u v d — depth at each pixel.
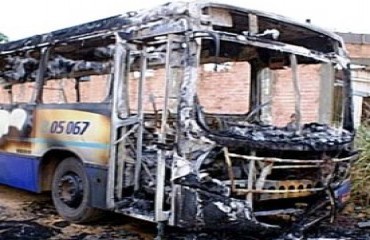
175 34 5.40
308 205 6.02
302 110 7.09
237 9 5.66
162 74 6.97
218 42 5.23
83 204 6.71
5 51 8.20
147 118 7.02
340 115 6.66
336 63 6.67
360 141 8.30
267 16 5.92
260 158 5.36
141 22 5.80
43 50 7.40
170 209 5.44
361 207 7.94
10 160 7.97
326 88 6.80
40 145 7.30
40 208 7.87
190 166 5.21
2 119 8.20
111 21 6.29
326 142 5.86
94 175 6.41
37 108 7.42
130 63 6.18
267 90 7.63
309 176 5.88
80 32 6.73
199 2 5.37
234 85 8.44
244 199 5.37
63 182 7.06
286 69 7.30
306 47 6.68
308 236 6.07
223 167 5.31
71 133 6.77
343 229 6.65
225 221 5.23
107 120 6.19
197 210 5.17
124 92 6.15
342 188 6.29
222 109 8.35
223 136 5.21
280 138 5.60
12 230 6.54
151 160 6.12
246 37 5.60
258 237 5.80
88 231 6.58
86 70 6.84
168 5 5.50
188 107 5.23
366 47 13.70
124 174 6.22
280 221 5.91
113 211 6.31
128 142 6.22
